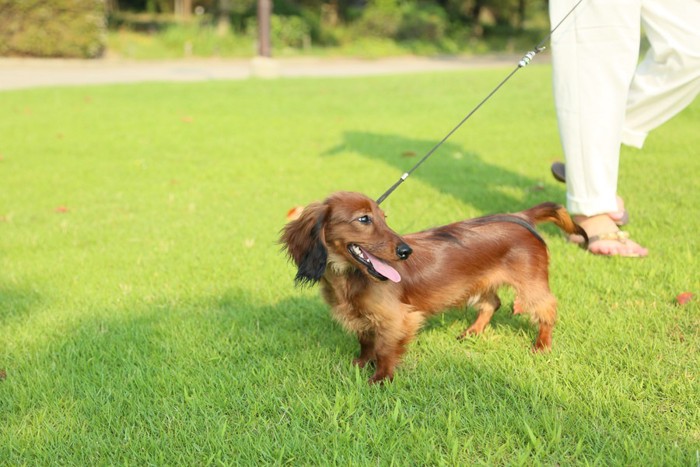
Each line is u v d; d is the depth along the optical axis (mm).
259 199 7344
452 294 3650
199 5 41312
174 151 10008
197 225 6438
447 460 2723
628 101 5109
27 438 3000
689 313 4051
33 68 23188
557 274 4793
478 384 3311
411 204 6848
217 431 2977
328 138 10852
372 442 2861
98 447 2938
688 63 4703
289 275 5031
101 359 3803
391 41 35188
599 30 4777
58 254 5723
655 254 5090
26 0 24922
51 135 10977
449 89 16406
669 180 7234
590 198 5074
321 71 24031
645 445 2771
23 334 4109
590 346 3699
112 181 8336
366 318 3432
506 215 3932
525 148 9648
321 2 39125
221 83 17703
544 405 3072
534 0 46875
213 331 4055
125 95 15234
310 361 3633
